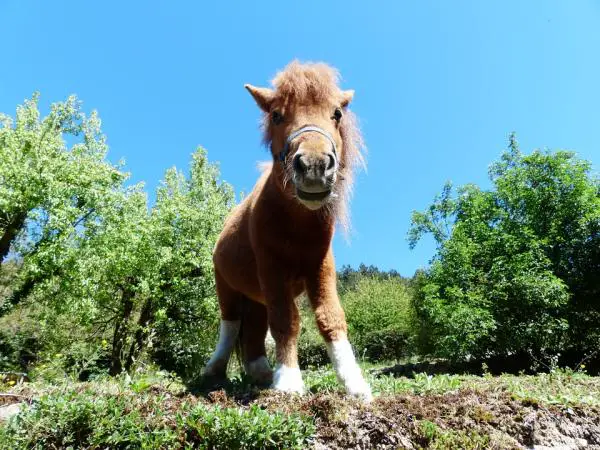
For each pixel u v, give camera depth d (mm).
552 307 5656
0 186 5934
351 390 1268
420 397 1348
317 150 1118
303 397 1238
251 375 1759
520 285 5496
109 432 1016
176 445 975
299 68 1313
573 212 6258
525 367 5684
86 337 7004
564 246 6355
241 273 1687
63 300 6121
